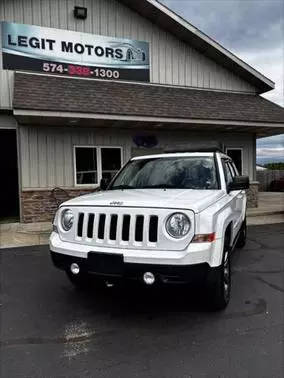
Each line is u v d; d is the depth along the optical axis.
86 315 4.09
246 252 7.03
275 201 15.97
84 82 11.29
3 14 10.47
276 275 5.51
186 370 2.94
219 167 4.96
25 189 10.60
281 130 12.91
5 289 5.02
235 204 5.36
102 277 3.75
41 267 6.15
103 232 3.81
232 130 12.84
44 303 4.46
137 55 12.19
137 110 10.32
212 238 3.63
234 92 13.62
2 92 10.43
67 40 11.27
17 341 3.49
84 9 11.30
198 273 3.50
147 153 12.10
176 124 11.09
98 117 9.77
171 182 4.92
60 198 11.00
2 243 8.23
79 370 2.98
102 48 11.73
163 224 3.57
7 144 14.85
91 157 11.48
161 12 11.77
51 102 9.53
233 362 3.05
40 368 3.01
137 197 4.00
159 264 3.49
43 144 10.83
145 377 2.86
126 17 12.02
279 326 3.72
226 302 4.20
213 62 13.23
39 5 10.90
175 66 12.70
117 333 3.63
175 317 3.98
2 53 10.44
